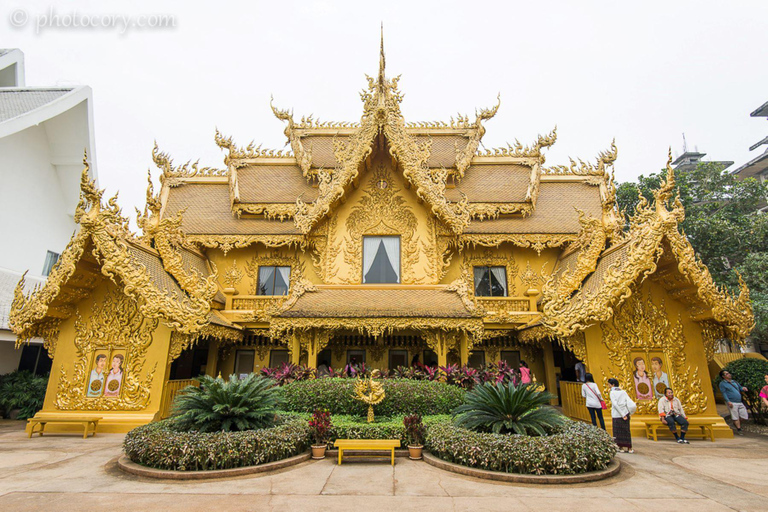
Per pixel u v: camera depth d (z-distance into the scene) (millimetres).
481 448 8266
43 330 13914
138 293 12742
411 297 16984
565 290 15094
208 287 13953
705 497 6887
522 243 18984
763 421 14719
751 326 13195
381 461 9273
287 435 9133
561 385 15898
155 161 21750
